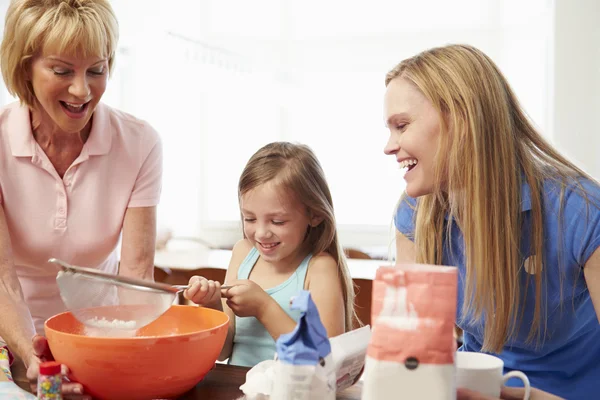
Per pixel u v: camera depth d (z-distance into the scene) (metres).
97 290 1.00
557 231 1.15
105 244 1.49
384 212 4.50
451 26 4.31
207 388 1.06
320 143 4.62
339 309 1.36
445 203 1.25
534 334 1.22
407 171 1.16
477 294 1.13
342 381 0.94
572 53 3.79
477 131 1.09
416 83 1.11
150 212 1.51
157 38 4.52
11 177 1.40
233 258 1.54
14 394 1.03
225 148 4.77
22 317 1.25
